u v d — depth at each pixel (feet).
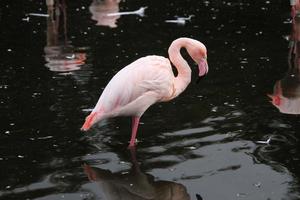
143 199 17.70
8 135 22.31
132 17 43.96
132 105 20.49
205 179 19.01
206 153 20.86
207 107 25.32
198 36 38.04
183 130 22.89
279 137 22.17
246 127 23.12
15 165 19.88
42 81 28.91
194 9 46.93
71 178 18.99
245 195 17.93
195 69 31.09
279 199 17.65
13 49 35.22
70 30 40.04
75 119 23.81
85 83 28.48
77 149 21.20
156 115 24.54
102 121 24.03
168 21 42.42
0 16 44.32
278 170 19.57
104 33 39.06
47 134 22.43
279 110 24.94
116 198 17.70
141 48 35.12
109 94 20.34
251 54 33.65
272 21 42.32
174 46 21.75
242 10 46.37
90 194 17.92
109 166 19.90
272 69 30.71
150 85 20.56
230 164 20.03
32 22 42.32
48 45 35.96
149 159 20.42
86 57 33.30
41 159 20.36
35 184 18.54
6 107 25.25
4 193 17.93
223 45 35.78
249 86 28.07
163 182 18.80
